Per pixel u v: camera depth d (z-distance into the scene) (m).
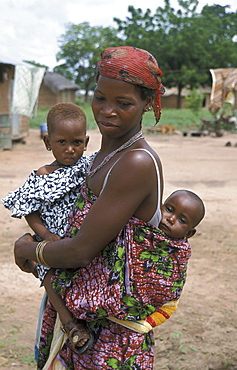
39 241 2.07
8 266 5.64
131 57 1.69
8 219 7.71
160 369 3.60
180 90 51.66
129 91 1.71
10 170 12.64
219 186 11.12
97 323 1.90
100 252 1.83
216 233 7.21
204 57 49.12
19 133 20.27
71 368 1.97
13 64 16.58
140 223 1.79
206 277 5.46
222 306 4.70
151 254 1.81
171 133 26.30
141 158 1.73
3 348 3.83
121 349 1.88
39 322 2.21
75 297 1.83
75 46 64.75
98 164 1.87
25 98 17.41
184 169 13.59
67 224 1.93
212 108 24.91
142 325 1.86
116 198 1.73
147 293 1.84
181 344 3.97
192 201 1.88
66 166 2.01
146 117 36.50
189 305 4.71
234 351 3.86
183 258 1.86
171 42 48.66
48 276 1.96
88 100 66.50
